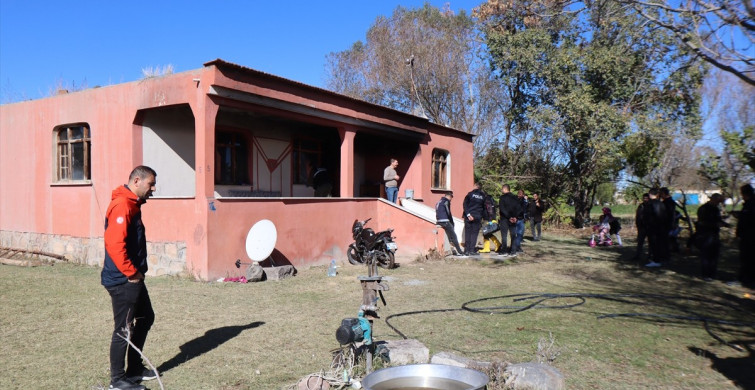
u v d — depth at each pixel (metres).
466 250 13.17
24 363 4.88
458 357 4.64
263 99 10.30
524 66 22.19
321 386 4.14
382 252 11.39
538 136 24.11
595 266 11.69
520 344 5.54
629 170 20.75
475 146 28.83
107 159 10.81
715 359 5.14
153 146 10.80
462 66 30.34
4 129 13.07
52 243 11.92
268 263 10.30
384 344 4.89
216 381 4.45
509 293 8.39
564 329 6.17
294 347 5.40
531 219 18.09
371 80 32.41
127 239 4.14
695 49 6.09
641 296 8.20
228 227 9.56
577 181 23.81
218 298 7.84
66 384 4.35
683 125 18.25
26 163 12.52
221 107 10.33
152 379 4.48
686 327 6.37
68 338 5.71
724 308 7.45
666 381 4.53
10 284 8.78
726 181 15.46
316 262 11.64
